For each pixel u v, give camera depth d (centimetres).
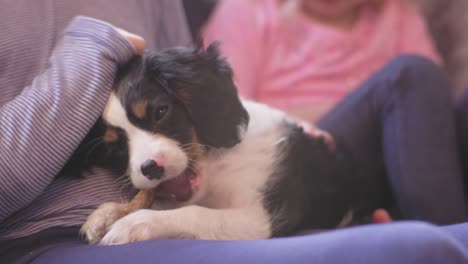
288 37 207
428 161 144
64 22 119
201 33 208
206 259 75
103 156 105
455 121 161
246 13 205
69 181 101
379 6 217
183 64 110
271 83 203
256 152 117
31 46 109
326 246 70
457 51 224
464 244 83
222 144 112
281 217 110
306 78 202
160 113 105
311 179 123
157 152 100
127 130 103
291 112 198
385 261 65
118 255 82
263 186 113
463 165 162
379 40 208
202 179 110
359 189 142
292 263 70
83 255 85
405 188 144
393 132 150
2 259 93
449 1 229
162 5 154
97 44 102
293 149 121
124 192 106
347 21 217
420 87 150
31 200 94
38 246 94
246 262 73
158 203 110
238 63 197
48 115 92
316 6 212
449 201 142
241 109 116
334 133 157
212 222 101
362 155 159
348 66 203
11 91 104
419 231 67
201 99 110
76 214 99
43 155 91
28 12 112
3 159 88
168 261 77
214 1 217
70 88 96
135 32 134
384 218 138
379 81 157
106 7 130
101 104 100
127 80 104
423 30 219
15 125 91
